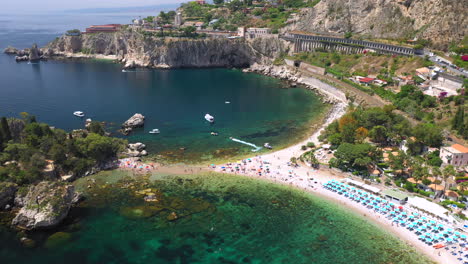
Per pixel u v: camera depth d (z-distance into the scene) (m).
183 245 94.12
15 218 98.94
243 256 90.50
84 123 179.50
